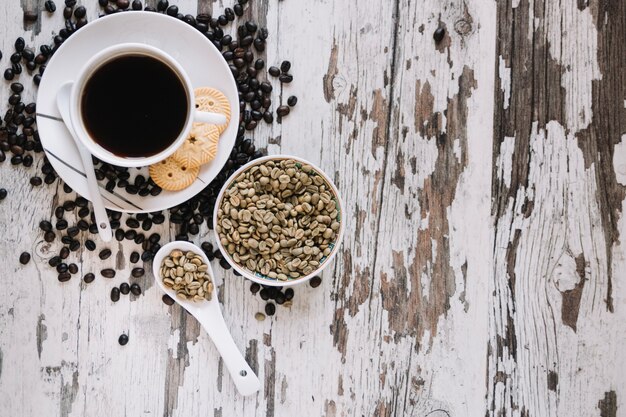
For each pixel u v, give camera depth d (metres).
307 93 0.86
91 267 0.85
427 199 0.86
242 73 0.85
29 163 0.84
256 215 0.82
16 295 0.85
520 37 0.86
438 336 0.87
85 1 0.84
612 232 0.87
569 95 0.87
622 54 0.87
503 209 0.87
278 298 0.86
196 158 0.81
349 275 0.87
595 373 0.87
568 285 0.87
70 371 0.86
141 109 0.79
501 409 0.87
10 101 0.83
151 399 0.86
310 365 0.87
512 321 0.87
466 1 0.86
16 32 0.84
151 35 0.81
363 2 0.86
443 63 0.86
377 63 0.86
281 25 0.85
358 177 0.86
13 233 0.85
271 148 0.86
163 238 0.85
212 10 0.85
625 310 0.87
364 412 0.87
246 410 0.87
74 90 0.76
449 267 0.87
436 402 0.87
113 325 0.86
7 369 0.85
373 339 0.87
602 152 0.87
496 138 0.87
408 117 0.86
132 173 0.83
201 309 0.84
